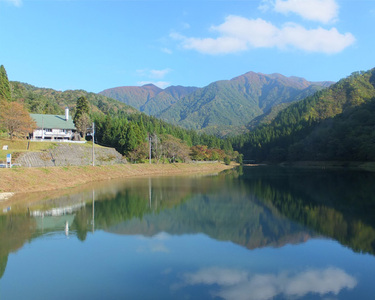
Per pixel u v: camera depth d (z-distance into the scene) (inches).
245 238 687.7
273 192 1421.0
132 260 548.7
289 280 473.1
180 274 491.5
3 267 514.6
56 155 2190.0
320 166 4072.3
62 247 615.8
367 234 714.8
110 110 7578.7
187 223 821.2
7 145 2203.5
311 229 762.2
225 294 426.3
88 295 421.7
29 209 973.2
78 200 1155.9
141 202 1137.4
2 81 2974.9
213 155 4928.6
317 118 6092.5
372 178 2050.9
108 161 2674.7
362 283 464.4
